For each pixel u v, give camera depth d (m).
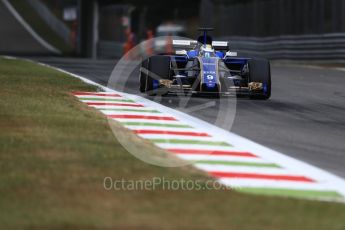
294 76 80.81
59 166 26.45
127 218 20.75
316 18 118.25
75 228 19.59
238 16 160.25
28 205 21.72
